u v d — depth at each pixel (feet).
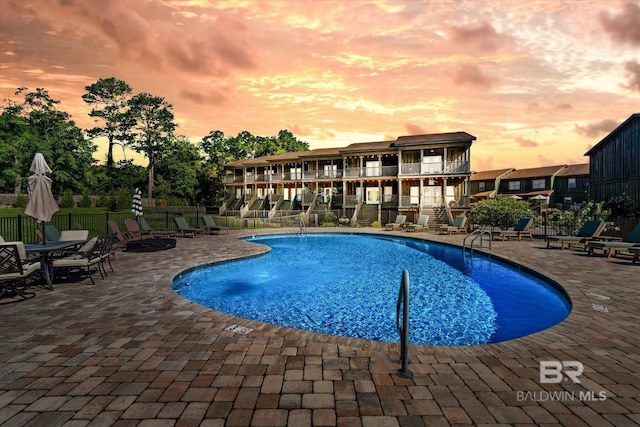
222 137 202.08
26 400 9.28
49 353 12.53
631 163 57.57
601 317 16.84
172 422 8.26
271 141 213.46
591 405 9.12
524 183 143.33
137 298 20.71
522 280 31.50
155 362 11.75
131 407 8.95
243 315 22.48
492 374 10.94
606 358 12.21
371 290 28.91
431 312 22.95
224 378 10.59
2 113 125.49
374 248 54.54
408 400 9.33
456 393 9.73
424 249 53.11
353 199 110.73
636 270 29.45
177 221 64.49
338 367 11.42
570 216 54.65
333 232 71.77
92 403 9.14
